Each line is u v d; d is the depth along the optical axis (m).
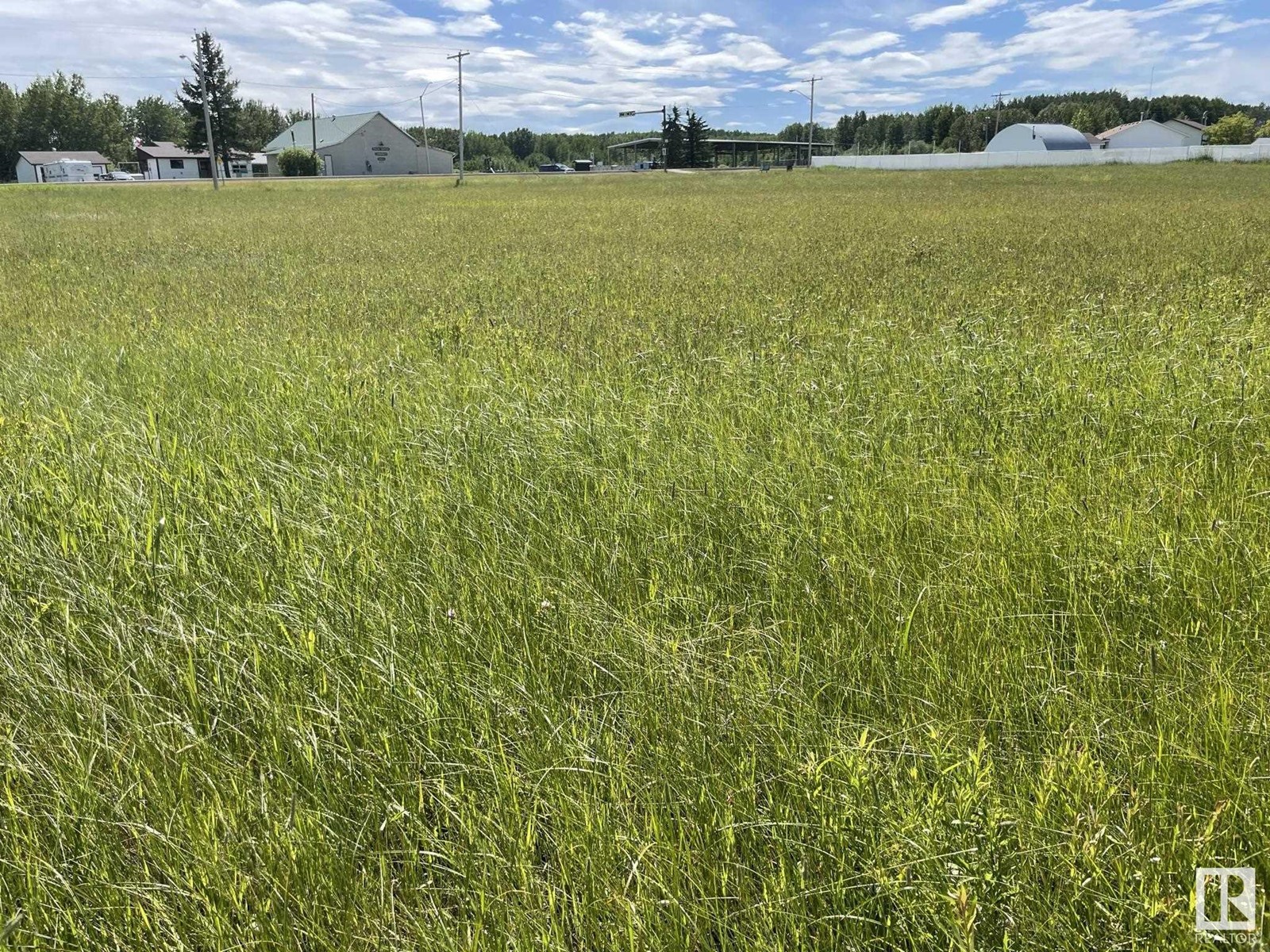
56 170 90.50
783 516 3.54
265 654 2.56
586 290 10.42
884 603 2.84
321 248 16.20
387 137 97.12
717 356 6.18
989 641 2.63
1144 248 13.08
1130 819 1.85
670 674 2.44
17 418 4.56
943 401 5.03
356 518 3.52
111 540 3.23
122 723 2.31
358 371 5.75
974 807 1.80
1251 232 15.01
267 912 1.79
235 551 3.18
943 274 10.85
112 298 9.88
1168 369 5.19
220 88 86.50
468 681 2.48
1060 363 5.71
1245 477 3.62
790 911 1.75
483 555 3.22
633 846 1.90
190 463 3.99
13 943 1.69
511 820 2.01
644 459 4.13
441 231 20.22
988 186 40.03
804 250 14.49
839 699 2.43
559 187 49.81
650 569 3.18
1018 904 1.66
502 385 5.37
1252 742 2.10
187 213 28.80
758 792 2.11
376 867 1.96
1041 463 3.94
